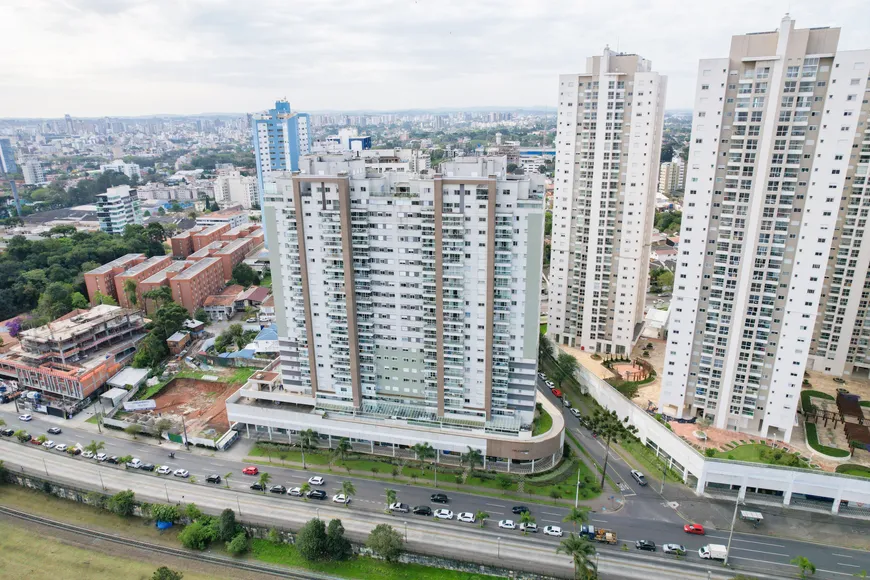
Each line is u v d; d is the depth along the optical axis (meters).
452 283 133.12
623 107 163.00
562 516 125.75
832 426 143.25
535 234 126.50
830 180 117.56
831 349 168.38
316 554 114.06
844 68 111.75
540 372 189.88
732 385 139.75
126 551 120.00
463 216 127.44
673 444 139.00
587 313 186.38
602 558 113.94
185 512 126.31
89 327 193.50
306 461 146.75
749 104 121.94
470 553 115.44
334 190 133.62
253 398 160.75
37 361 182.50
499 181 124.69
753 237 127.69
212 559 117.12
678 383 147.00
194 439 154.88
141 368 193.00
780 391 134.75
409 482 137.88
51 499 137.62
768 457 129.50
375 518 126.12
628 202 170.25
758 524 122.69
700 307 139.25
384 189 137.38
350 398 150.62
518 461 141.75
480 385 140.75
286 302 148.88
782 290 128.25
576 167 176.00
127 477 141.75
